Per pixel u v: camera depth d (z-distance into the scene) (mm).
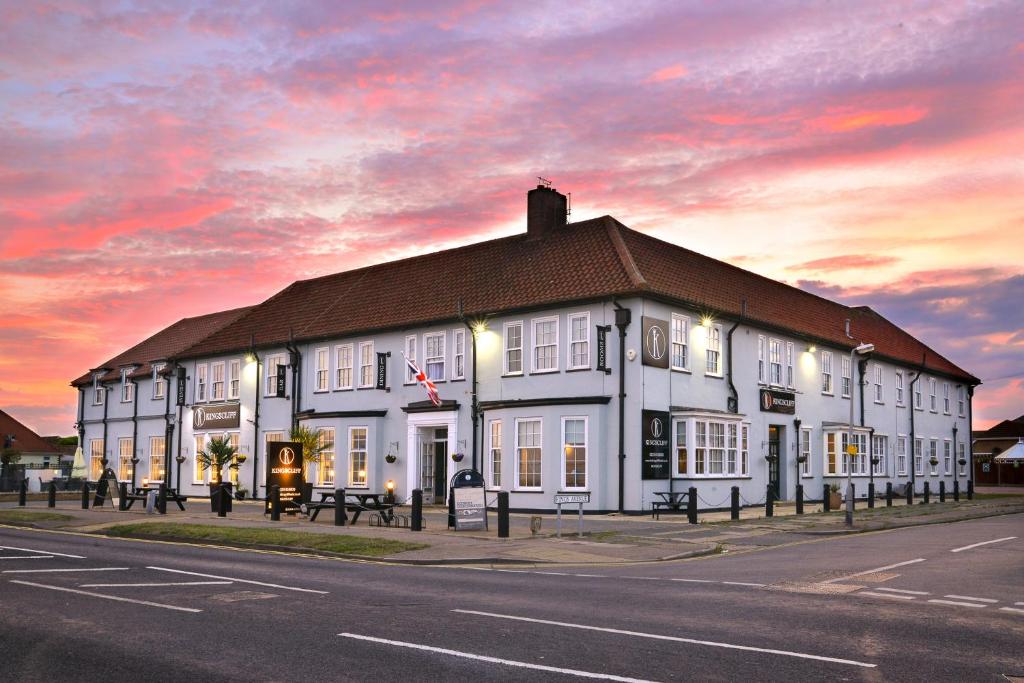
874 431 43375
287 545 19406
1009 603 11922
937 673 8070
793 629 10023
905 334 52250
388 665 8281
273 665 8281
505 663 8359
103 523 25922
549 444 29750
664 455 29516
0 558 17172
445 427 34812
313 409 39125
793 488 36531
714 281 35125
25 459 74875
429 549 18453
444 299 35094
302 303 42688
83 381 55094
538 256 33875
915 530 24172
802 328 38031
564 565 16844
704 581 14086
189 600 11969
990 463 75938
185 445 45469
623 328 29250
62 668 8172
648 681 7730
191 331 52969
